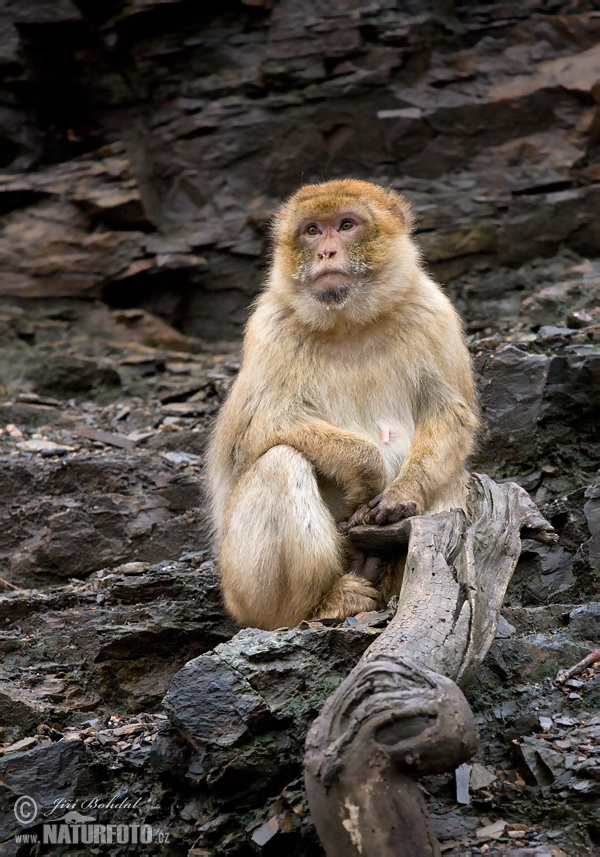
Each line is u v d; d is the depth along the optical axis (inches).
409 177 778.8
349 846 232.4
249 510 358.3
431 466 360.8
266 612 360.8
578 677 319.3
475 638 281.7
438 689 241.1
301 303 377.7
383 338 379.9
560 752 284.4
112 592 426.9
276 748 289.0
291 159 800.9
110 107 856.3
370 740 235.1
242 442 381.7
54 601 430.0
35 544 488.7
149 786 318.3
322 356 381.1
